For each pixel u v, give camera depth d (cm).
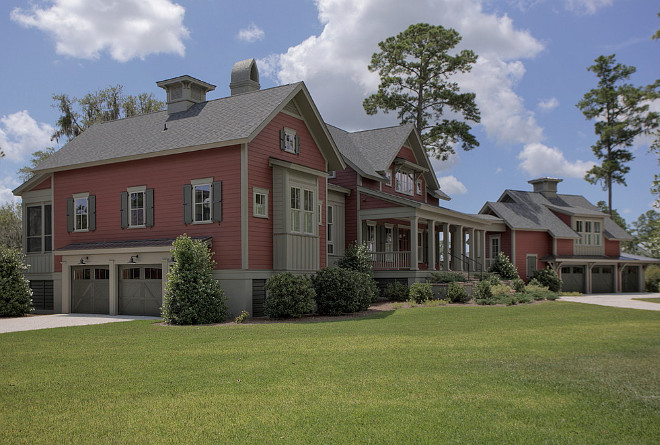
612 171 4700
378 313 1838
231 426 595
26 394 727
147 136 2122
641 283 4388
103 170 2103
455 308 1994
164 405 672
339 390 738
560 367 887
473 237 3212
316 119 2139
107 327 1471
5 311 1927
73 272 2066
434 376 820
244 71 2383
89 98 4169
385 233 2948
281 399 695
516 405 671
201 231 1853
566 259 3869
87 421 615
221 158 1831
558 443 551
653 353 1024
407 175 3219
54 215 2225
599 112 4862
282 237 1883
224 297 1686
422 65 3997
